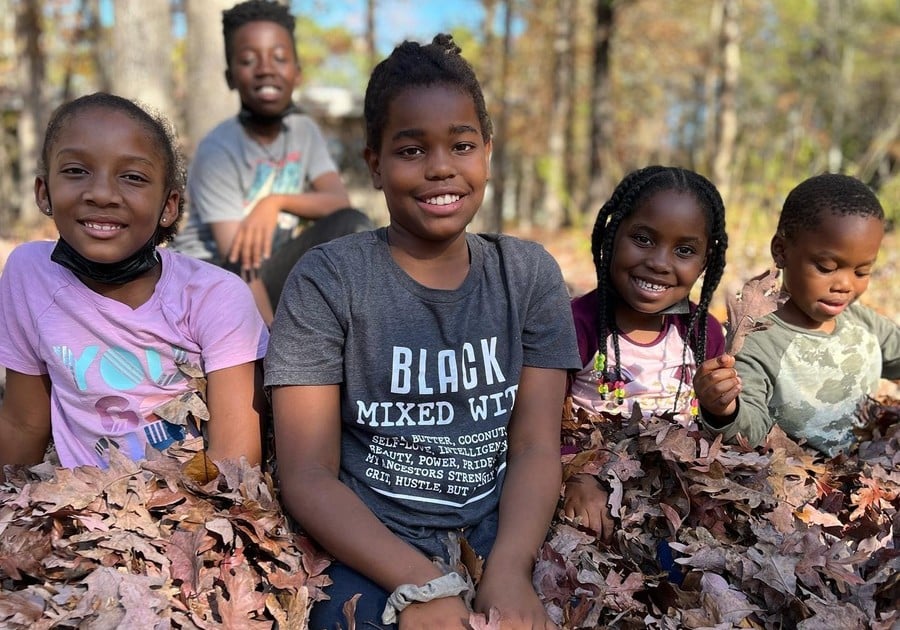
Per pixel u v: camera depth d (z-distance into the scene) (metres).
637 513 2.21
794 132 11.29
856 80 28.53
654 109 29.05
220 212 4.06
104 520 1.92
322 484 2.02
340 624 1.89
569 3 20.59
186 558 1.86
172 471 2.03
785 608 1.97
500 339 2.22
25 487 2.03
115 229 2.10
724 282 6.55
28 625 1.65
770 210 8.95
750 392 2.70
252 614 1.86
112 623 1.67
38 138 18.27
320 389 2.13
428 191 2.11
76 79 25.09
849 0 28.19
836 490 2.47
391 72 2.18
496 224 20.41
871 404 2.88
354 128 22.98
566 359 2.32
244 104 4.15
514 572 1.92
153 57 9.14
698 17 25.05
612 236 2.63
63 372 2.23
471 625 1.77
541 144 26.31
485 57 22.20
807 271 2.70
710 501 2.23
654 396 2.68
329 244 2.26
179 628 1.78
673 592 2.05
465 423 2.16
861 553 2.04
